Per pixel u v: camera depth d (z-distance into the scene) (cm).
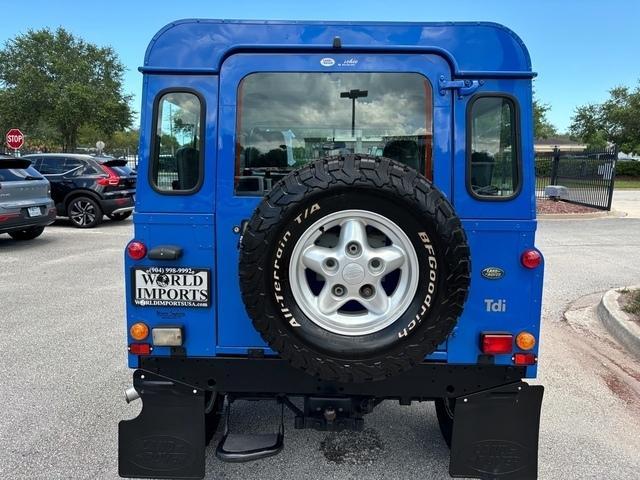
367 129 262
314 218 229
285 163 264
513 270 260
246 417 370
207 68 256
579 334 560
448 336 246
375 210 229
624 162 3997
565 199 1942
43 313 603
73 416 368
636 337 505
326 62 257
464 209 258
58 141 3912
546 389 427
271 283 231
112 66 3922
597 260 929
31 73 3512
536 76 252
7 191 948
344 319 238
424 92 257
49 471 304
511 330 262
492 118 257
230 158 259
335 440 342
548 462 322
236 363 268
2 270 819
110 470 305
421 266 232
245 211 261
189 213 261
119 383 421
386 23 254
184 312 265
